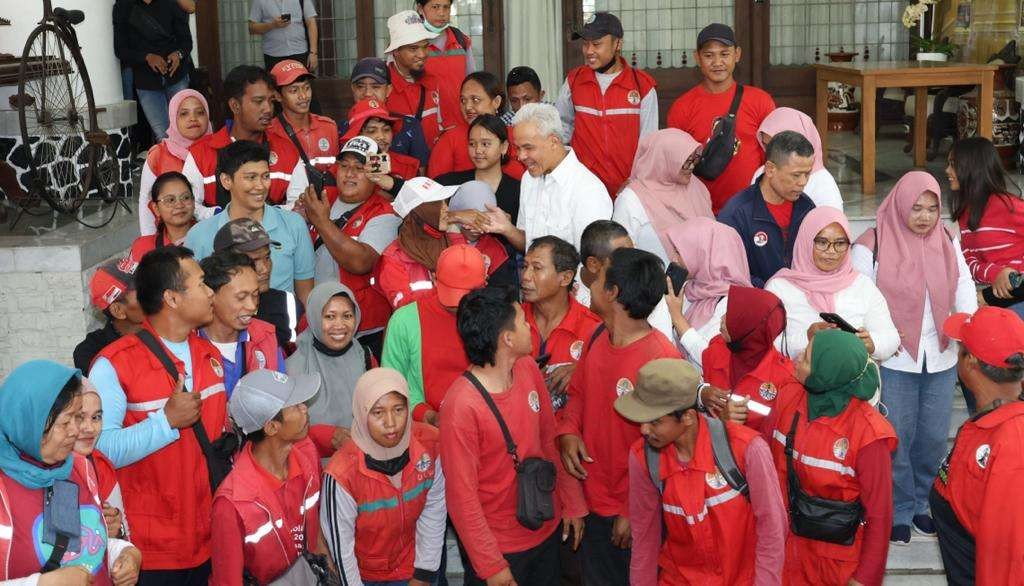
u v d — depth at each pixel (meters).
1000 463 2.74
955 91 8.49
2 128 6.80
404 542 3.45
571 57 9.26
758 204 4.49
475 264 3.64
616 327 3.44
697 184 4.80
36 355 6.05
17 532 2.55
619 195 4.77
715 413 3.28
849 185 7.54
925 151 8.24
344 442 3.61
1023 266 4.56
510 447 3.32
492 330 3.23
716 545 3.06
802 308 4.02
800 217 4.46
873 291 4.06
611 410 3.47
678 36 9.27
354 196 4.62
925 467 4.52
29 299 6.00
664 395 2.90
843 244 3.98
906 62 7.83
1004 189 4.60
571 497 3.62
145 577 3.34
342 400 3.78
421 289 4.20
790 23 9.21
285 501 3.20
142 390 3.30
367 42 9.26
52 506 2.61
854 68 7.32
